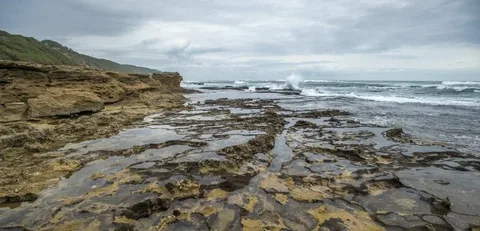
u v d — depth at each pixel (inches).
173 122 729.6
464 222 251.1
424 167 385.1
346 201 288.4
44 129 541.6
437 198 292.7
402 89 2126.0
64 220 248.1
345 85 3112.7
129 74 1350.9
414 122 746.8
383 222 249.4
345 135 568.1
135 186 314.8
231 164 376.5
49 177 339.9
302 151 453.7
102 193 297.9
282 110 1004.6
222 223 245.8
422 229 238.5
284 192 306.7
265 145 477.1
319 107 1120.2
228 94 2055.9
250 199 289.9
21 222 246.2
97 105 813.9
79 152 442.9
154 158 410.6
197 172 358.3
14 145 450.6
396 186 324.8
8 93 706.2
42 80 818.2
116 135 569.0
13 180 327.9
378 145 490.9
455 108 1034.1
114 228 236.4
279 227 239.8
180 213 261.6
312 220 251.1
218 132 591.5
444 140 551.5
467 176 352.8
